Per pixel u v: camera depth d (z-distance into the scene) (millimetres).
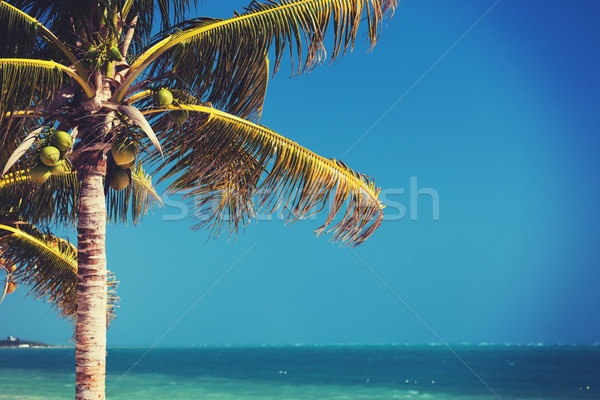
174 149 6938
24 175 8344
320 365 75812
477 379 48125
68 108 6250
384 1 6566
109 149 6207
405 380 47156
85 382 6059
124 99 6359
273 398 33094
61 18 6445
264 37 6512
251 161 6879
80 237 6285
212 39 6496
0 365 67562
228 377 50719
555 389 39000
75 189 8641
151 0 7363
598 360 90000
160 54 6469
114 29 5969
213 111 6582
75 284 9000
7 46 5891
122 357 122438
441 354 131875
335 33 6539
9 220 8359
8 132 6598
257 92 7223
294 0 6508
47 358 98375
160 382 44250
